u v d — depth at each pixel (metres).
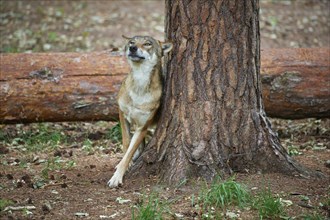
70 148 10.66
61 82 11.02
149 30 18.09
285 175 8.30
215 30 8.05
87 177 8.76
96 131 11.98
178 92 8.23
